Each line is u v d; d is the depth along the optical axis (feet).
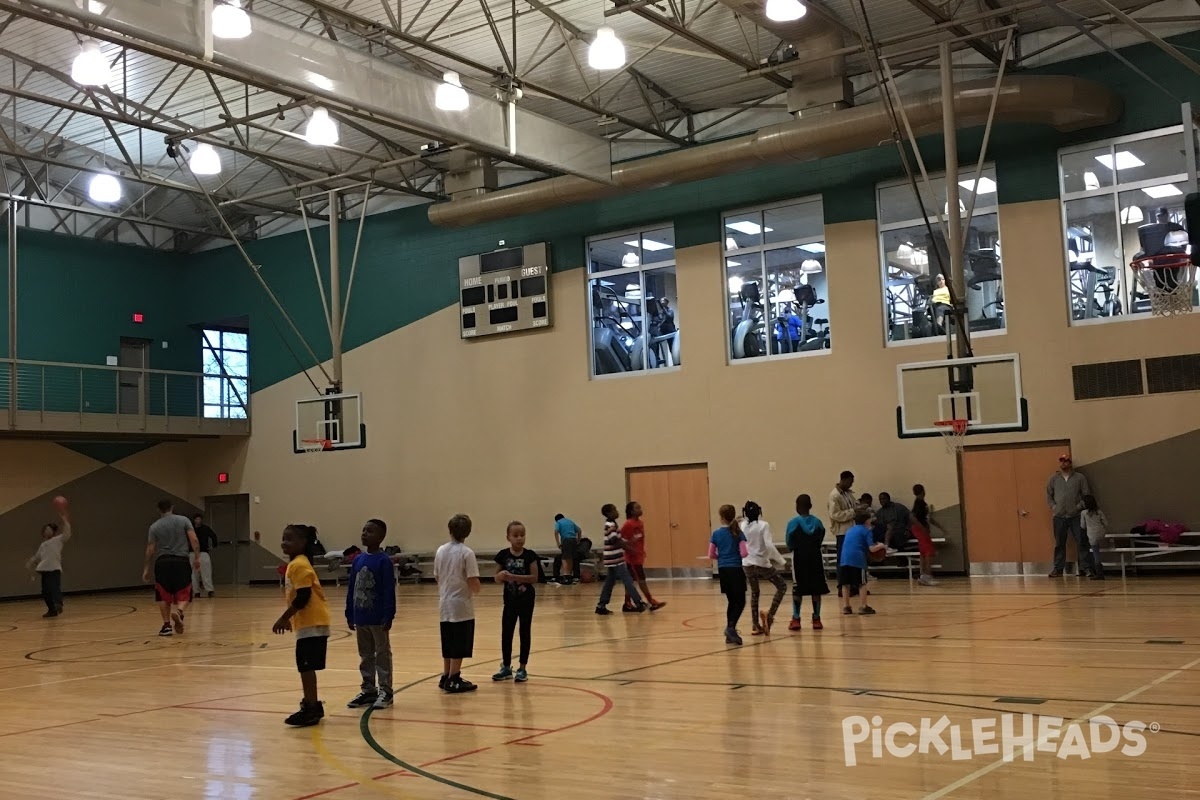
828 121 61.46
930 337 66.03
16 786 20.74
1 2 44.60
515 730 24.11
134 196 89.25
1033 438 62.39
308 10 58.80
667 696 27.76
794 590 41.52
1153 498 59.16
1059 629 37.70
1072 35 61.98
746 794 17.61
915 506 62.44
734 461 71.15
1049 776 17.89
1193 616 39.96
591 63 48.80
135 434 86.17
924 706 24.57
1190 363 58.65
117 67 64.18
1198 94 58.90
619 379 75.82
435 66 59.36
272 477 91.40
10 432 80.23
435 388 83.41
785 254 70.90
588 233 77.51
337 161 81.46
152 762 22.49
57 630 57.21
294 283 90.99
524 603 32.04
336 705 28.84
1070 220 62.54
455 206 76.54
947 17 56.34
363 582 28.27
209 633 52.01
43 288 85.97
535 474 78.69
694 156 66.23
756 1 53.47
